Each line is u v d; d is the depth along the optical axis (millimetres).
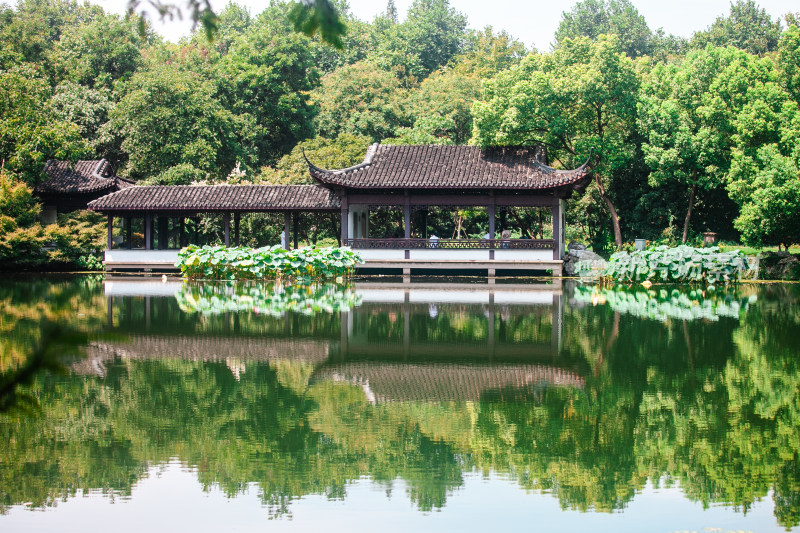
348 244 33312
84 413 9789
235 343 14773
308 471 7801
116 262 35250
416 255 33031
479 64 73062
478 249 32812
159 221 37688
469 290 26953
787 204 30156
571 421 9453
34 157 37219
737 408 10016
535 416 9695
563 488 7297
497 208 39281
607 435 8867
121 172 51719
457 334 15969
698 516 6605
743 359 13219
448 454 8258
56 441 8695
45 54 58312
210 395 10719
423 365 12781
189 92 47344
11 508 6859
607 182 41750
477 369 12484
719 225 42438
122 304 21359
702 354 13664
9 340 14359
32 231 35156
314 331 16266
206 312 19484
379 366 12711
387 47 80125
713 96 37688
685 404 10203
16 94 38344
